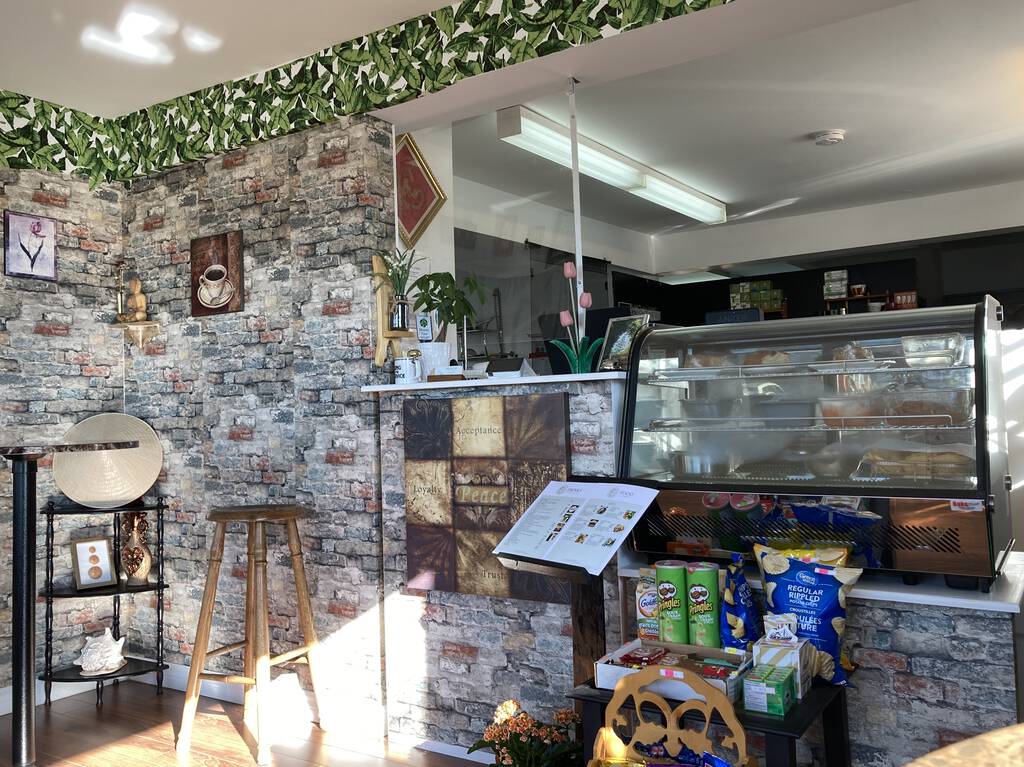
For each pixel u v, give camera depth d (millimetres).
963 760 918
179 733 3617
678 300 8188
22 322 4383
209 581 3658
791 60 4270
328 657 3945
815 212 7172
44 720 4047
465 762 3471
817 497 2643
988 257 6910
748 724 2098
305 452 4082
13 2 3361
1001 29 3996
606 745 2213
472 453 3488
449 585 3549
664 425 3012
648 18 3107
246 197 4348
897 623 2564
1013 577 2697
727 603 2475
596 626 2727
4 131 4309
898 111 5031
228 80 4273
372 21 3680
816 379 2766
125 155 4754
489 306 4133
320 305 4035
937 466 2516
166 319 4668
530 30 3395
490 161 4102
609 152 5367
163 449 4656
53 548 4461
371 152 3953
